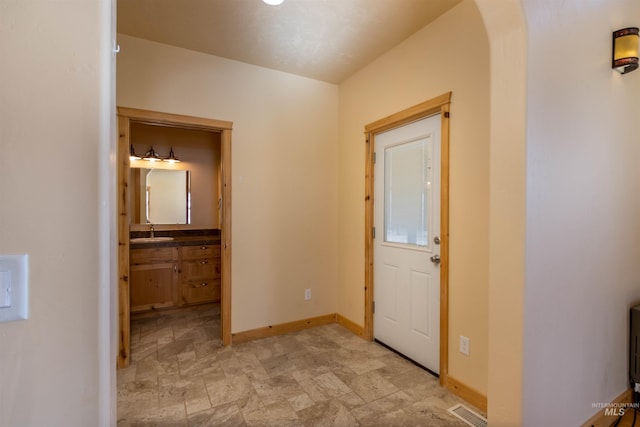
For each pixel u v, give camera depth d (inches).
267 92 118.0
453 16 82.0
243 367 93.9
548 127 51.0
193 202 167.0
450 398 78.4
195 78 105.5
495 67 49.9
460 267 80.4
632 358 75.2
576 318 59.0
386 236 110.3
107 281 24.4
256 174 116.5
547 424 53.0
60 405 23.1
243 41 99.0
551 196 52.0
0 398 21.9
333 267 133.4
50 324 22.7
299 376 88.7
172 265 144.2
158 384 84.4
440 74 86.1
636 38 65.3
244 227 114.3
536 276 49.3
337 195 134.0
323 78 127.0
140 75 97.7
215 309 151.8
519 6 45.7
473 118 77.4
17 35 21.7
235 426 67.9
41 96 22.3
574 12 56.6
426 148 94.1
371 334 114.7
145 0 78.7
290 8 81.8
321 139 130.0
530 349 48.8
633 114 75.2
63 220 22.9
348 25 89.9
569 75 55.7
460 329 80.0
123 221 94.7
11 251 21.7
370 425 68.4
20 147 21.8
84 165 23.4
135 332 122.0
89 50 23.5
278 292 121.2
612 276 69.8
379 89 109.3
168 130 161.0
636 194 77.5
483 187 75.1
